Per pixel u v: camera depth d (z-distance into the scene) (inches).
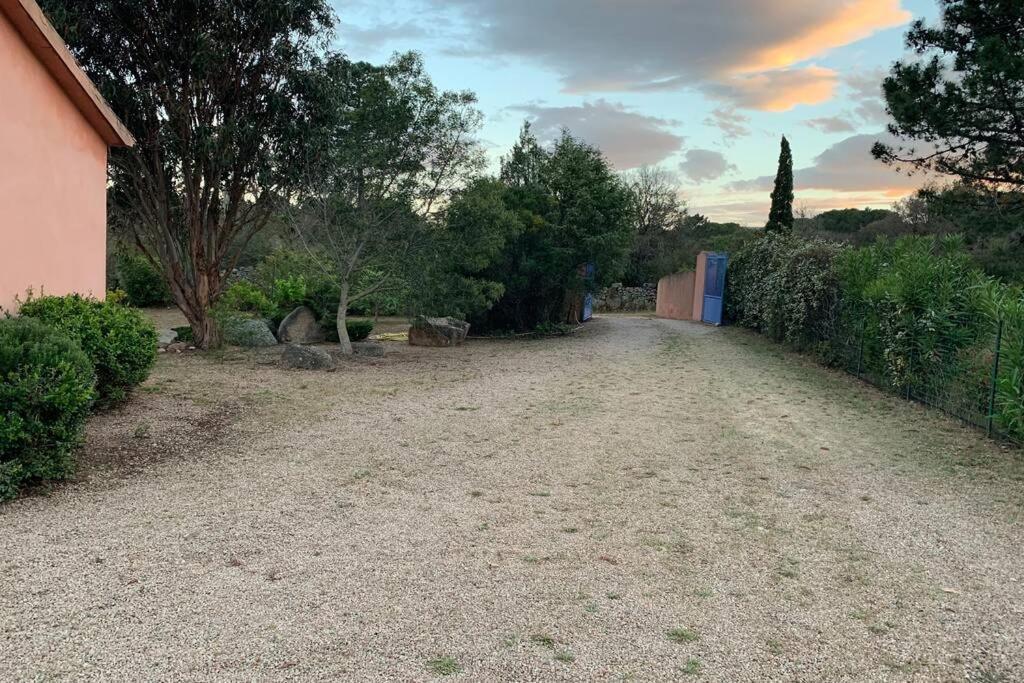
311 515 186.1
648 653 119.3
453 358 544.4
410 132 477.7
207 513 185.2
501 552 163.5
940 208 581.6
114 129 354.6
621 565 157.2
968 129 536.1
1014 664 118.2
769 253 722.8
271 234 791.1
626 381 435.5
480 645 120.4
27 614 126.9
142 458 236.8
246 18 461.7
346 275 510.6
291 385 392.8
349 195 485.7
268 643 119.0
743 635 126.3
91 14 422.9
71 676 107.7
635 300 1454.2
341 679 108.9
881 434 293.1
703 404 360.2
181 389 360.2
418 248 503.5
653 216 1739.7
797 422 317.1
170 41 452.8
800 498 208.5
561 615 132.3
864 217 1544.0
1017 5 491.5
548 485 218.8
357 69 495.5
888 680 112.7
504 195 649.6
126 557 154.1
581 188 699.4
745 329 804.6
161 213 504.7
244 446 259.4
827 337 509.0
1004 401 271.4
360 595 138.6
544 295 755.4
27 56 291.4
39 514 180.2
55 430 199.2
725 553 165.3
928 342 347.6
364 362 499.8
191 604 132.4
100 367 281.6
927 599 142.1
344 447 262.2
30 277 296.0
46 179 307.9
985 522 188.9
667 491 213.9
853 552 166.9
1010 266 557.0
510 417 323.0
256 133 488.1
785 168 1111.0
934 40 557.9
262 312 666.2
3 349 193.0
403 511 191.5
